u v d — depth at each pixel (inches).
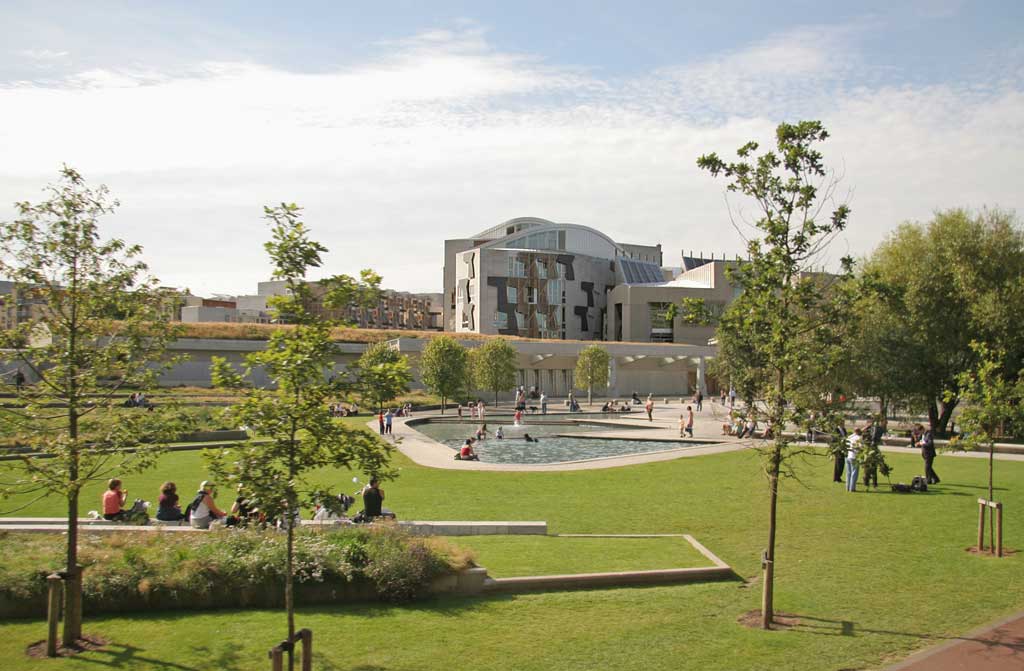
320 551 452.1
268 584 434.3
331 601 440.8
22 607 417.7
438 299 6407.5
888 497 785.6
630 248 6569.9
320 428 320.8
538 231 4815.5
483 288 4195.4
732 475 955.3
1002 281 1384.1
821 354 416.2
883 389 1325.0
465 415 2207.2
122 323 407.8
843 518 684.1
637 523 670.5
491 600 446.9
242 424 326.3
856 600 449.7
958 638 384.5
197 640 378.6
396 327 5162.4
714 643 378.9
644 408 2551.7
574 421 1950.1
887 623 409.1
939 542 592.1
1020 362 1330.0
